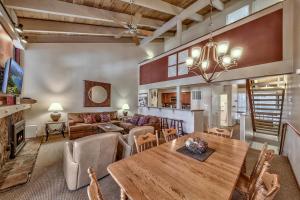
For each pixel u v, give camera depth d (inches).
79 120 226.1
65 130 224.5
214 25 250.4
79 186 89.1
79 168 87.5
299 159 94.4
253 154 144.6
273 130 200.8
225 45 89.2
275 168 116.0
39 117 214.8
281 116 178.2
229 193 42.3
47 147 165.8
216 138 96.3
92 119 232.7
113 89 284.2
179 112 226.5
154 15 229.3
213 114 251.1
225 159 64.7
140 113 309.7
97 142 92.4
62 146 169.0
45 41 218.7
